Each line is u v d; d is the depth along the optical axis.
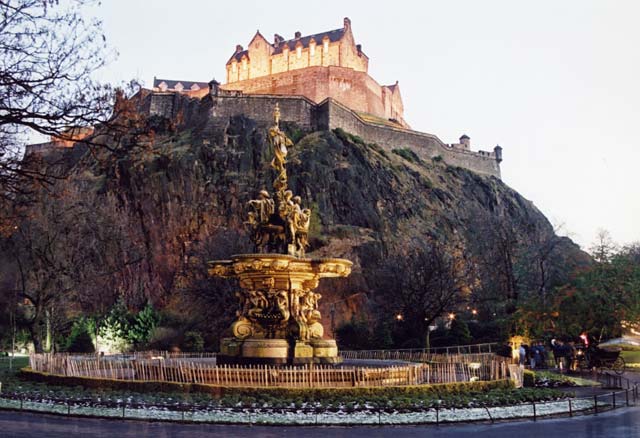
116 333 52.69
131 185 93.44
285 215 23.92
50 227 45.97
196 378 19.48
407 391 18.50
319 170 103.75
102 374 23.25
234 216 92.25
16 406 17.38
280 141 24.73
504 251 60.56
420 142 135.50
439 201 120.25
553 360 37.53
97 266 59.03
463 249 80.94
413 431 14.41
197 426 14.77
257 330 22.67
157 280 80.69
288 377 18.83
